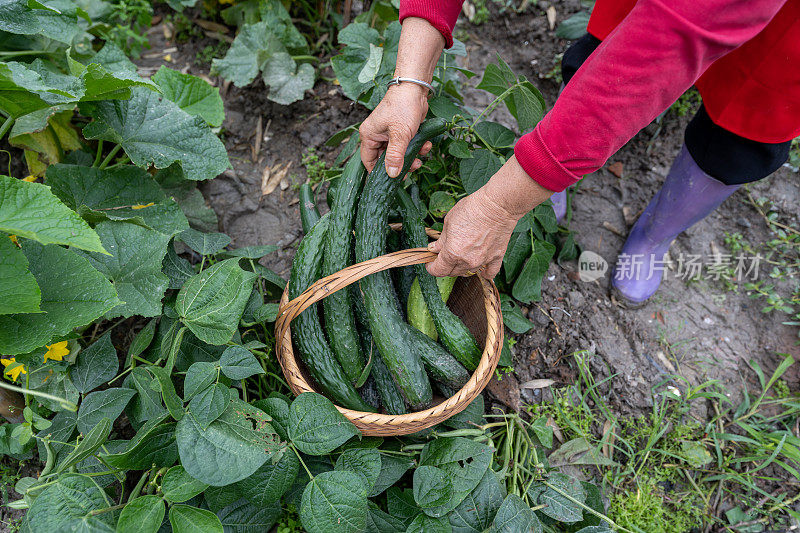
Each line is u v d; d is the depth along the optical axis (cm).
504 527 152
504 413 192
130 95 174
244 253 193
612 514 187
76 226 119
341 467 154
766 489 199
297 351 176
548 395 203
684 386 216
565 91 108
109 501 138
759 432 206
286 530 167
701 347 229
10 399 165
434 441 170
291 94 242
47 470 150
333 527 141
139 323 201
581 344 215
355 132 214
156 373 144
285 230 231
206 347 178
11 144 198
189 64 271
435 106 204
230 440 142
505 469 175
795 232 251
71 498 131
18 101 153
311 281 166
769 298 236
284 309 155
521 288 206
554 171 114
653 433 201
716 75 154
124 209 187
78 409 164
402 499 165
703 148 173
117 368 170
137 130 187
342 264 162
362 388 176
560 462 193
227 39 274
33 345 138
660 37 92
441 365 167
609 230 250
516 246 201
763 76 142
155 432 144
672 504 195
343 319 164
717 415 211
